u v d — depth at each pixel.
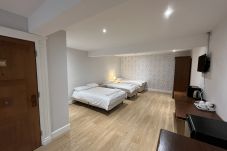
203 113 2.10
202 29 2.51
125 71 7.83
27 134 1.94
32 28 1.74
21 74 1.79
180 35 2.96
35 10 1.61
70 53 4.32
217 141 1.04
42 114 2.13
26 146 1.93
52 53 2.25
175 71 5.29
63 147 2.15
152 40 3.45
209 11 1.69
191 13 1.76
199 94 3.07
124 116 3.48
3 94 1.62
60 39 2.39
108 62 6.60
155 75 6.83
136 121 3.18
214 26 2.32
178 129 2.17
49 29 1.71
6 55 1.62
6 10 1.59
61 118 2.53
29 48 1.87
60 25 1.54
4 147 1.68
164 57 6.48
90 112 3.73
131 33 2.76
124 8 1.58
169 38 3.23
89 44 3.94
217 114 2.04
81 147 2.15
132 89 5.23
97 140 2.36
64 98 2.56
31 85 1.94
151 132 2.66
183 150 0.89
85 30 2.53
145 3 1.46
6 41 1.60
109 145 2.22
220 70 1.99
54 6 1.27
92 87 4.95
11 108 1.71
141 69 7.25
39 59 2.01
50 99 2.28
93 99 3.84
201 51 3.46
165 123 3.08
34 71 1.96
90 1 0.97
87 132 2.64
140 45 3.87
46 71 2.12
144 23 2.16
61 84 2.47
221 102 1.90
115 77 7.41
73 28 2.39
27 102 1.90
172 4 1.49
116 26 2.31
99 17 1.88
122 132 2.65
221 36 2.01
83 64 4.90
